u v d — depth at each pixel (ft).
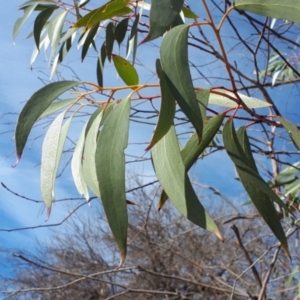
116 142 1.55
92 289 11.05
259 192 1.82
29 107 1.69
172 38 1.46
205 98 1.78
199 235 9.41
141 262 10.16
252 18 3.41
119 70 1.91
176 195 1.70
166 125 1.39
